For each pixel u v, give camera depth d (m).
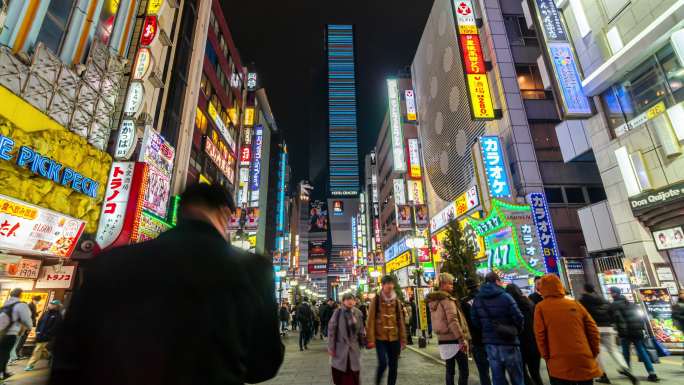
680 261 12.62
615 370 8.48
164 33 18.52
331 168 195.38
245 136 36.50
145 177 14.77
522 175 22.19
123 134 15.12
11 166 10.24
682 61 11.18
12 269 11.88
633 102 13.40
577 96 15.30
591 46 14.98
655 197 12.19
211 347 1.03
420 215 32.22
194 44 24.92
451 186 30.42
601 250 17.77
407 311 15.60
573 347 3.87
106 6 15.48
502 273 20.70
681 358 9.59
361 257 69.25
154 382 0.95
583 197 22.33
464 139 28.58
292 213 80.69
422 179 36.31
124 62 16.02
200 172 26.62
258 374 1.32
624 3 13.34
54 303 10.17
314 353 13.87
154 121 19.70
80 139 13.03
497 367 5.01
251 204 34.31
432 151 35.62
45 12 12.03
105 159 14.31
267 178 54.75
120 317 1.01
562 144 21.19
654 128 12.27
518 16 27.05
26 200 10.69
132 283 1.06
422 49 40.47
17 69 10.55
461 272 11.71
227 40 34.62
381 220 60.41
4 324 7.50
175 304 1.04
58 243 11.85
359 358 5.84
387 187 54.66
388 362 6.05
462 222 27.03
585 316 4.04
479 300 5.43
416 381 7.69
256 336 1.30
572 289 18.38
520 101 24.11
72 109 12.80
